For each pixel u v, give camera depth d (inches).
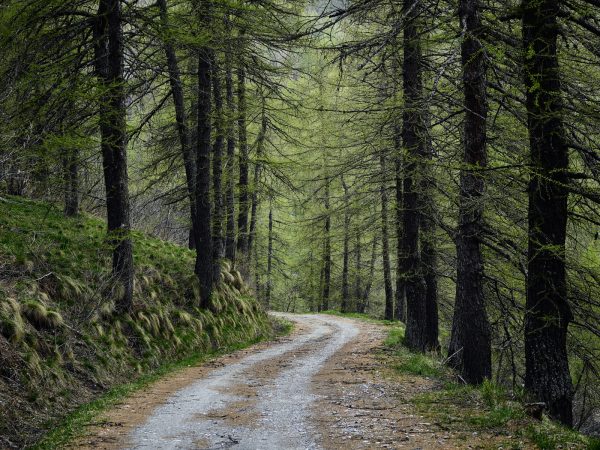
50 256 544.7
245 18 581.9
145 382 501.0
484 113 415.5
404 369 524.1
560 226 349.4
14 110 414.6
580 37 343.9
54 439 317.1
